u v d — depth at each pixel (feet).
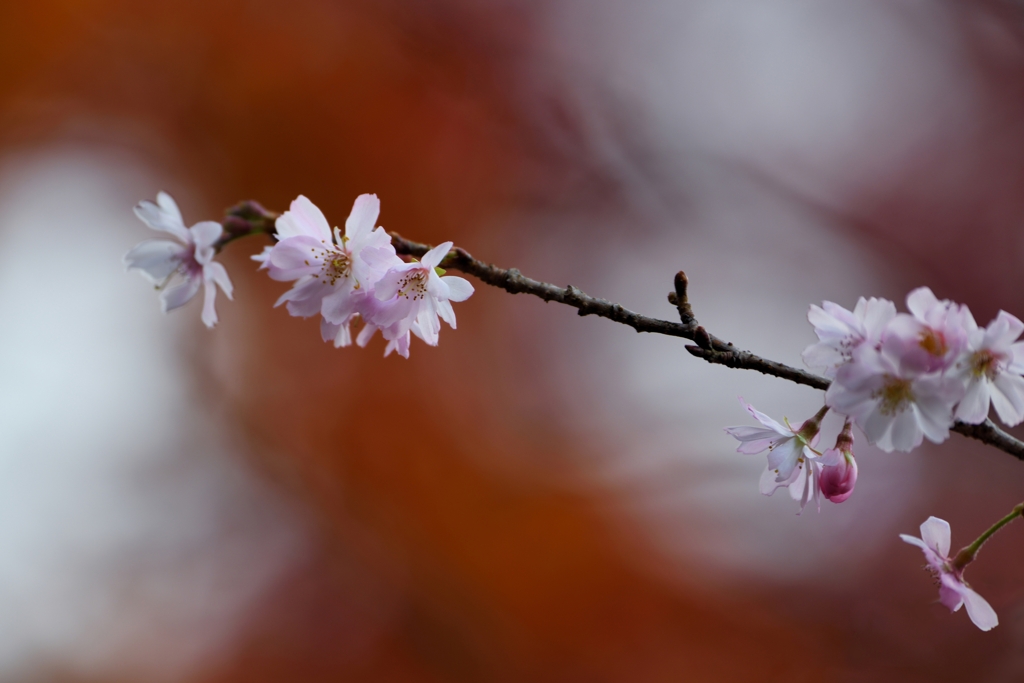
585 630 7.75
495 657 7.75
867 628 6.91
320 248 4.31
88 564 7.92
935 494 7.17
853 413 4.21
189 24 8.47
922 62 8.57
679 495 8.13
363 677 7.75
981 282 7.93
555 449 8.63
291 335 8.70
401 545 8.20
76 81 8.42
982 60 8.29
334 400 8.63
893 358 4.19
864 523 7.38
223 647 7.80
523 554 8.11
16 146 8.33
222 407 8.50
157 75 8.54
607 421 8.68
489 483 8.46
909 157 8.50
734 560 7.75
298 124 8.71
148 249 4.36
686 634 7.58
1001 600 6.43
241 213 4.37
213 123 8.66
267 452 8.46
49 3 8.13
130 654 7.69
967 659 6.39
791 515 7.68
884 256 8.47
